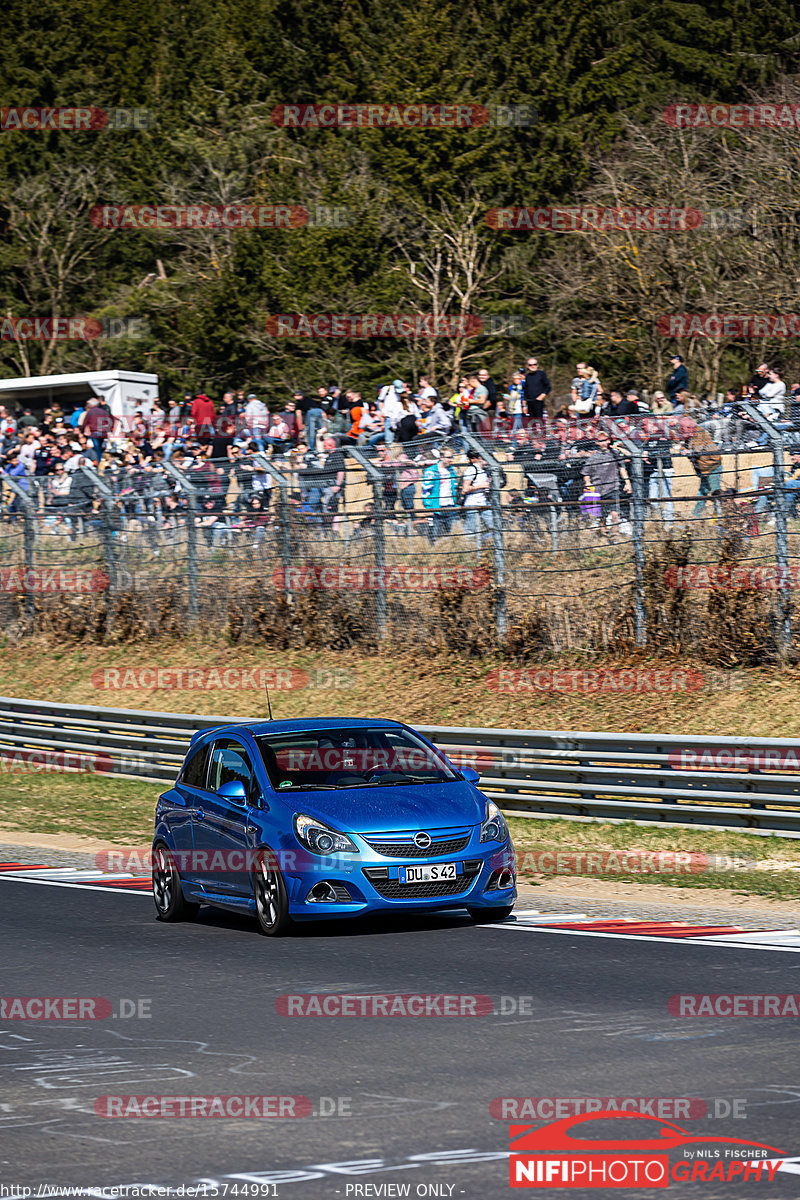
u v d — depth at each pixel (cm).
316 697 8400
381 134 17400
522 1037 2891
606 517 7594
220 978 3559
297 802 4116
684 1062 2673
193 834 4444
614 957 3703
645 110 18825
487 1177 2080
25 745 8562
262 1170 2125
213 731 4669
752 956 3678
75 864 5825
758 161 14238
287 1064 2728
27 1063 2794
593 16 18338
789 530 6938
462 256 16688
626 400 8156
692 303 14388
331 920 4422
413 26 17900
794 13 19688
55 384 13962
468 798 4200
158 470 9781
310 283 17138
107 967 3762
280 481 9044
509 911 4334
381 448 8469
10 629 10769
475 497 8056
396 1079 2600
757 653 7069
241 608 9331
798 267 13675
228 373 18588
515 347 17288
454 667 8119
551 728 7206
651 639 7444
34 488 10662
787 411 6906
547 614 7838
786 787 5441
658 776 5697
